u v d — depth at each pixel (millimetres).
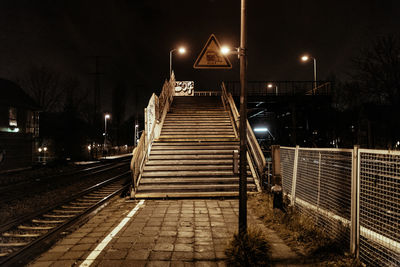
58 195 11117
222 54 5250
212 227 6137
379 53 20969
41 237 5797
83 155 36531
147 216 7070
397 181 3406
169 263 4363
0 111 20516
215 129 14914
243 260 4207
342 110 29312
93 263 4367
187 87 26672
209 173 10273
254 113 33906
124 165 27406
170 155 11492
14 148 20672
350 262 4109
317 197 5742
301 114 30406
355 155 4293
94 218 7020
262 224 6258
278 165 6516
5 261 4672
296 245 4949
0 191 11672
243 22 5230
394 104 21234
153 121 12906
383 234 3686
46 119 36594
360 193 4191
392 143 22297
